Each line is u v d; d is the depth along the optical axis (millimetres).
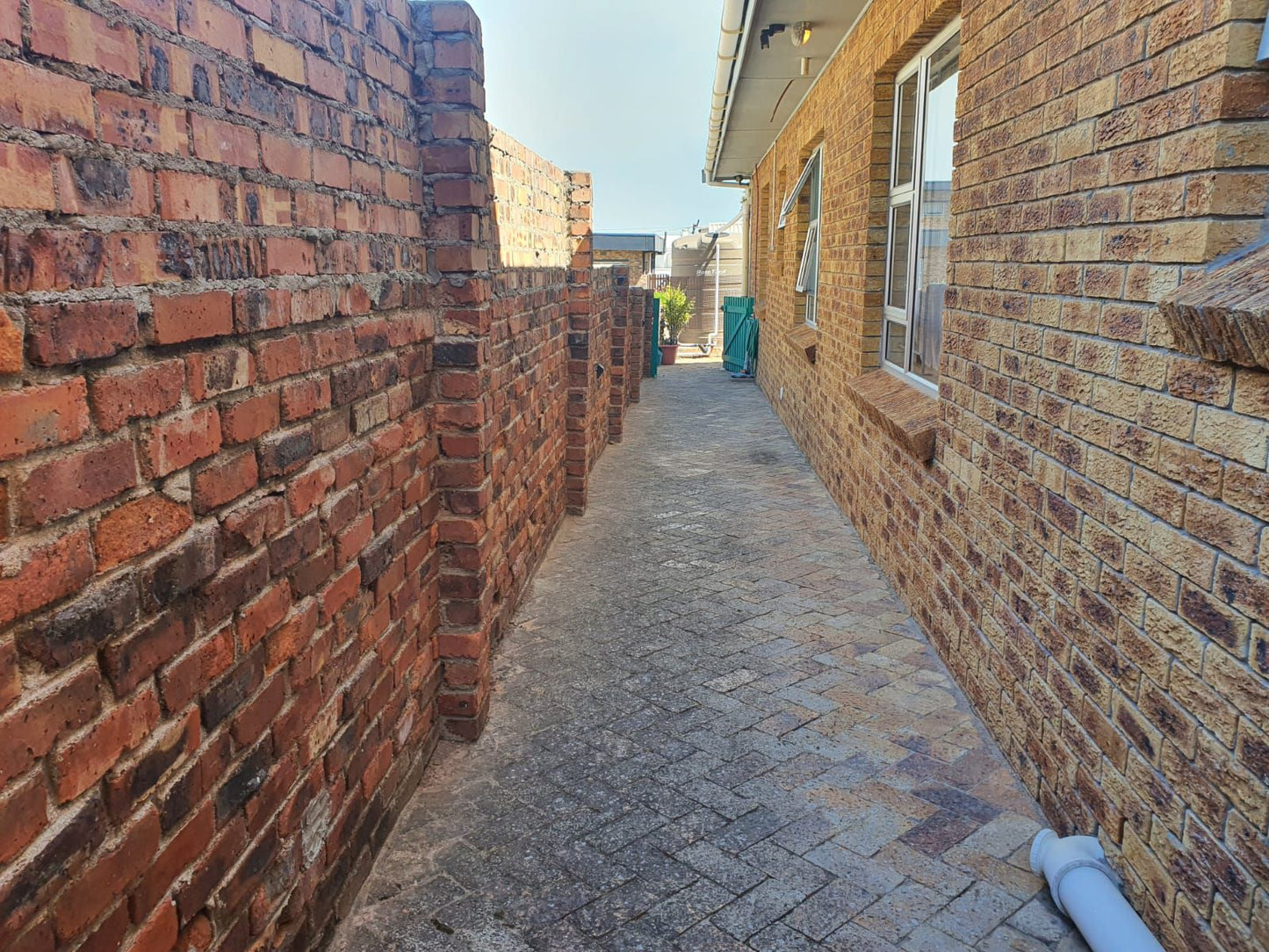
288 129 1996
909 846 2814
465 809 3010
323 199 2195
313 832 2227
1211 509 2012
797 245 10289
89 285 1312
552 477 5945
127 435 1419
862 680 3955
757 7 6109
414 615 3047
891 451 5105
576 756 3344
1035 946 2404
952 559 3930
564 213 6273
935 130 4867
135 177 1425
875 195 5969
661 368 18047
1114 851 2471
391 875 2672
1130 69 2350
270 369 1919
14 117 1159
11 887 1166
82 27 1293
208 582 1682
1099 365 2529
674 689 3877
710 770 3242
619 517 6711
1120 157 2406
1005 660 3293
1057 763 2836
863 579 5273
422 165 3102
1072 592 2717
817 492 7457
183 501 1590
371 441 2588
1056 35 2803
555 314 5902
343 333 2346
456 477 3299
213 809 1722
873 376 5961
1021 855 2775
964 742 3426
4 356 1146
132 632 1440
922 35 4836
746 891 2611
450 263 3160
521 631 4527
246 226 1798
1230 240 2029
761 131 11555
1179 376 2129
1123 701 2416
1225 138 1996
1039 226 2930
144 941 1500
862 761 3303
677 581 5273
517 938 2422
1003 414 3275
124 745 1425
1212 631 2014
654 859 2752
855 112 6438
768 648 4297
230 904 1804
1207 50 2029
